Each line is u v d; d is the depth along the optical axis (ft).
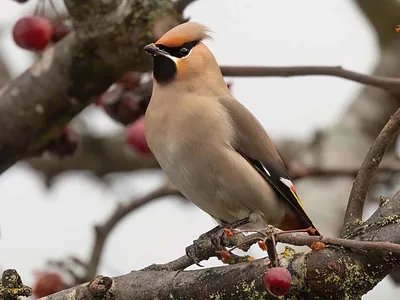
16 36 35.40
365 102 48.98
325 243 24.14
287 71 36.35
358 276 24.47
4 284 26.16
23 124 36.45
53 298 26.94
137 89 38.06
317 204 42.50
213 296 25.79
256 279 25.30
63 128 38.24
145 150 38.91
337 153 46.34
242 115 34.76
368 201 44.98
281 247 36.32
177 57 34.94
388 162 44.19
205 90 34.88
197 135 33.68
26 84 36.19
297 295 24.63
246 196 34.22
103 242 37.99
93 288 26.61
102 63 35.32
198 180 34.06
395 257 24.35
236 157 33.94
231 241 28.27
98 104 39.45
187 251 28.55
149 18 34.91
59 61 35.73
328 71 35.96
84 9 33.88
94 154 53.72
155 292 26.48
